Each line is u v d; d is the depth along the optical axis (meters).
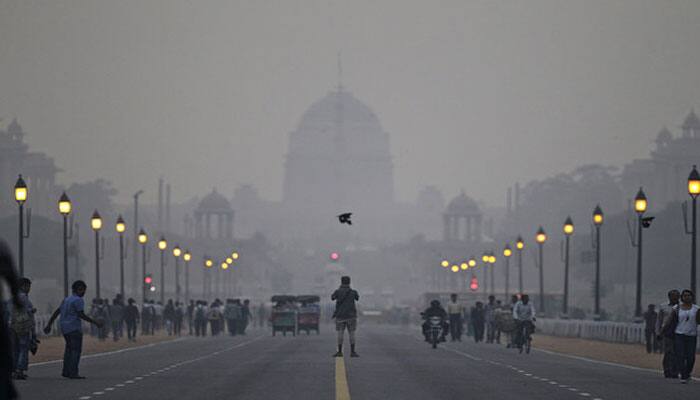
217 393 81.38
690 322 95.44
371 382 93.12
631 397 81.12
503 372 108.19
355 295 132.00
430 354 146.38
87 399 76.38
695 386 91.94
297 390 84.06
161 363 120.56
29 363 119.06
